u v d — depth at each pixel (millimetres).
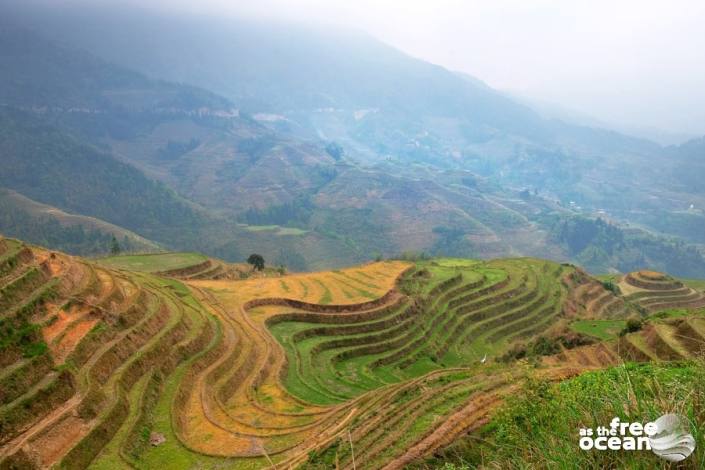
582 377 19875
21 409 25109
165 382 34719
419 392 28125
